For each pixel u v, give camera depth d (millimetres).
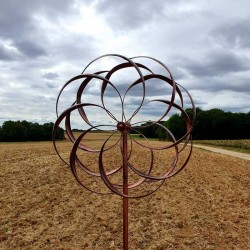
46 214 9875
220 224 8984
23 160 23297
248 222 9211
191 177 16406
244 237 8133
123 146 5215
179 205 10805
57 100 5148
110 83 5004
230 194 12727
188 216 9641
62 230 8516
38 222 9172
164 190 13102
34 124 75375
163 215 9664
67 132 5484
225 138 79750
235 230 8602
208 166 21344
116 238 7969
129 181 15352
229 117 79312
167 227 8703
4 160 23266
